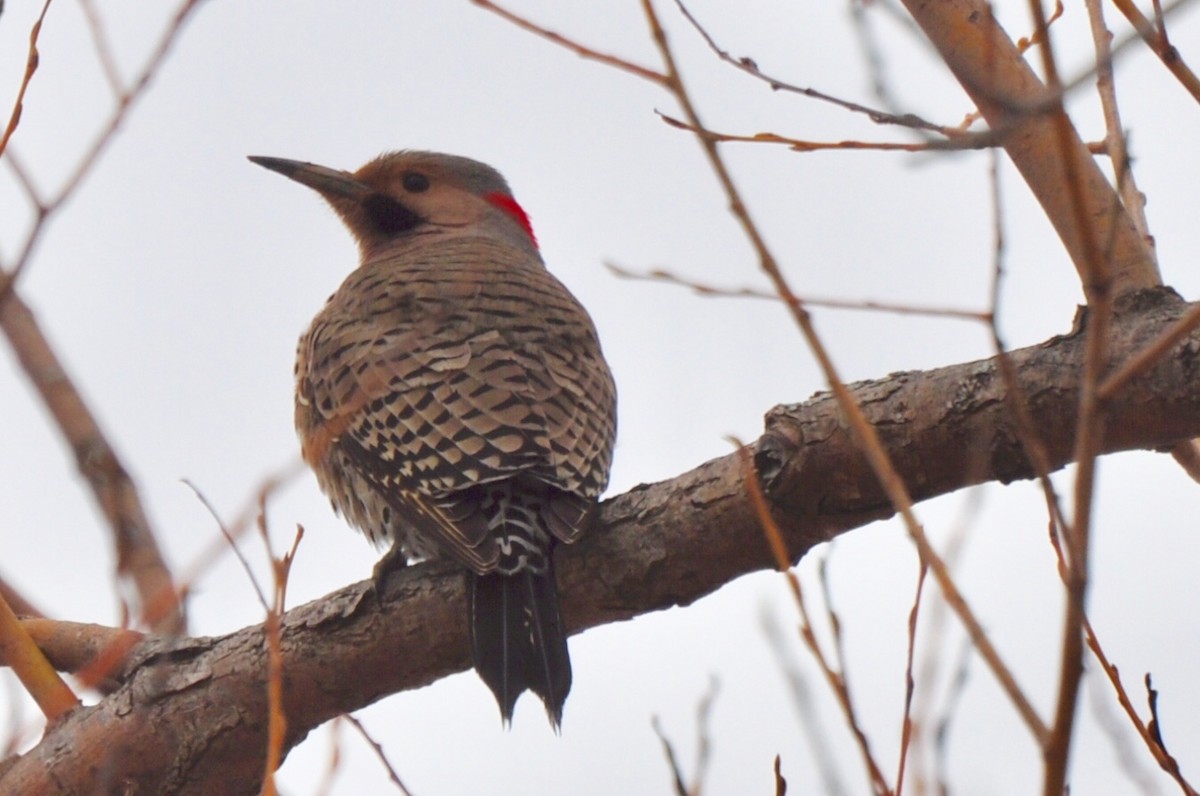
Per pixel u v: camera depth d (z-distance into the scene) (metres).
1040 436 8.68
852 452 9.02
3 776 10.16
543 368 11.38
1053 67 5.49
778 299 7.52
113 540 8.41
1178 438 8.56
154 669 10.12
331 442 11.72
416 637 9.98
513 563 9.90
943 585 5.59
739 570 9.67
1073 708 5.18
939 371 8.95
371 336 11.81
